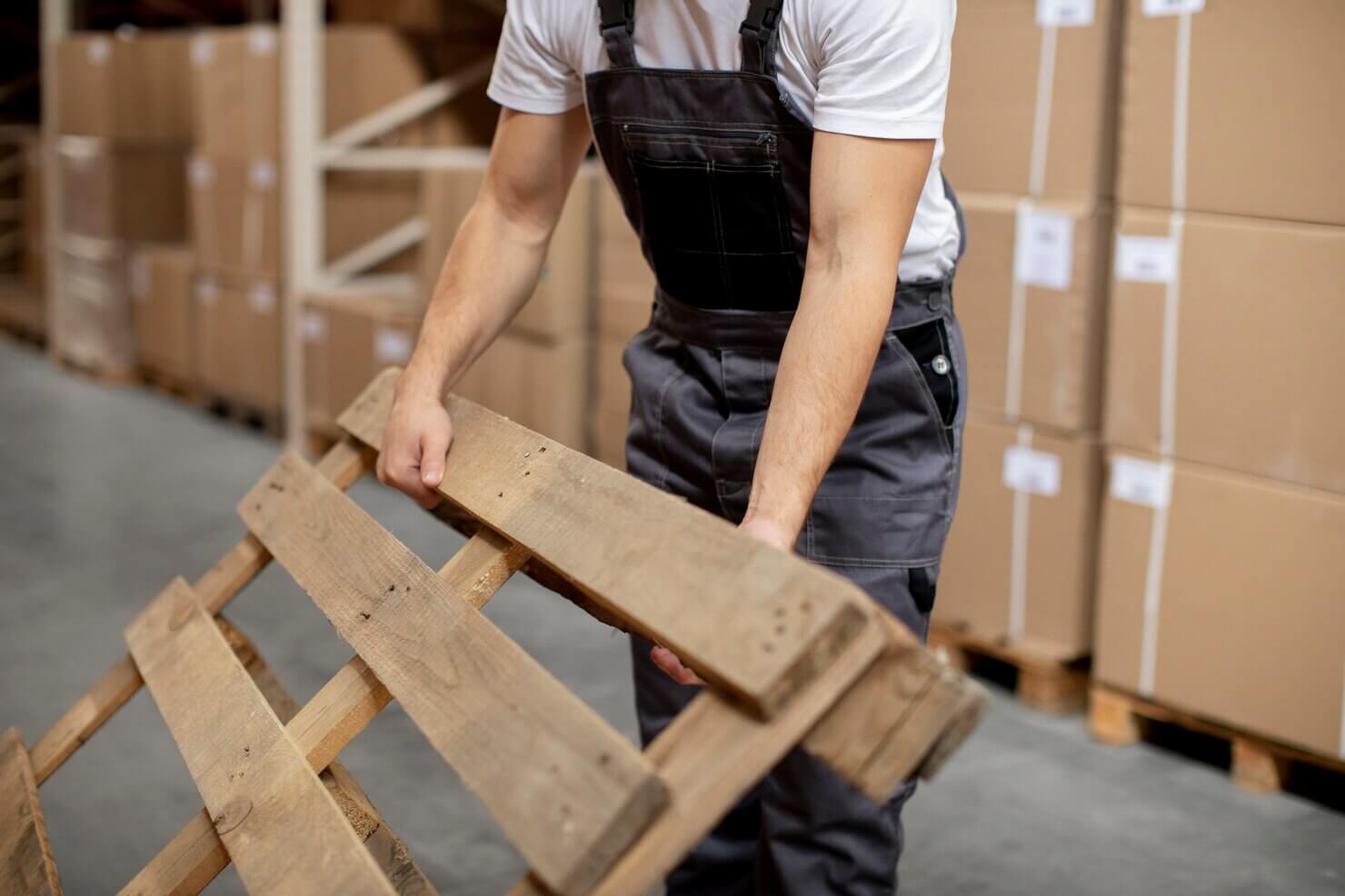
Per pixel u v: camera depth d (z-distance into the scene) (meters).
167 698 1.69
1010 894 2.43
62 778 2.83
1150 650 2.87
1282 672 2.67
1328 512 2.57
